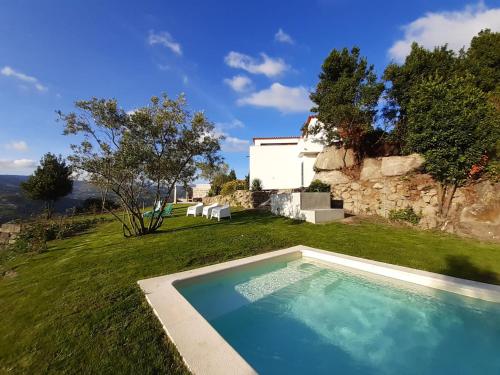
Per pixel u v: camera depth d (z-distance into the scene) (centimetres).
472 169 782
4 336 307
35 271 575
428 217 881
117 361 248
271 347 358
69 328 312
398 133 1157
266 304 466
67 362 252
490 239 711
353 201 1175
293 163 2017
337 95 1184
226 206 1292
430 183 914
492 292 385
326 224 959
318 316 427
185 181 983
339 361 330
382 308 446
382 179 1087
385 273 497
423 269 503
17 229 1302
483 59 1109
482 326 381
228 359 236
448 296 423
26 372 243
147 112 845
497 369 307
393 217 974
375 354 338
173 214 1642
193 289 466
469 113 727
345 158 1344
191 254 620
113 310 349
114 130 812
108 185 829
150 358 248
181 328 289
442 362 322
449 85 816
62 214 1744
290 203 1138
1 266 704
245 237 789
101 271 524
